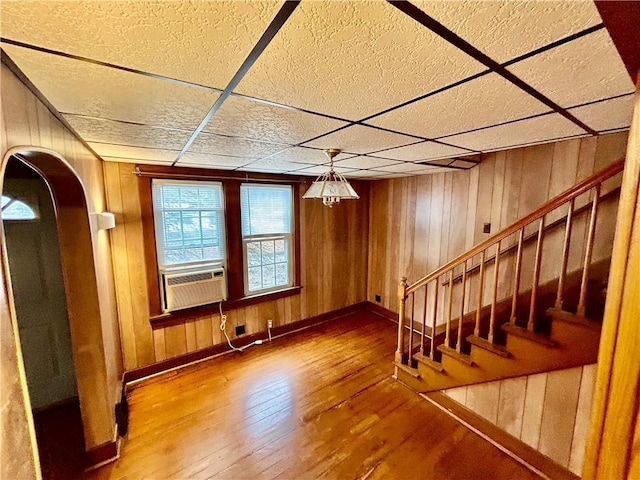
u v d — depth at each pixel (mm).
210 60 794
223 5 564
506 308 2455
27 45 709
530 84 973
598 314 1791
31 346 2400
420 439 2166
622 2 460
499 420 2131
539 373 1914
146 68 841
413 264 3971
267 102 1114
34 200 2357
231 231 3301
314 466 1924
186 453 2018
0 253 727
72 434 2207
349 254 4469
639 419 512
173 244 3012
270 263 3727
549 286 2227
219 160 2496
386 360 3258
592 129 1573
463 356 2322
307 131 1546
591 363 1682
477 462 1979
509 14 601
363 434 2203
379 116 1296
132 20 607
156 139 1703
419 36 684
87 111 1207
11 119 862
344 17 612
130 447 2068
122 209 2676
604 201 2250
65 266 1775
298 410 2453
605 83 961
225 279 3342
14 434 738
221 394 2654
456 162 2930
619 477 544
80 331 1843
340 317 4477
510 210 2855
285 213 3793
